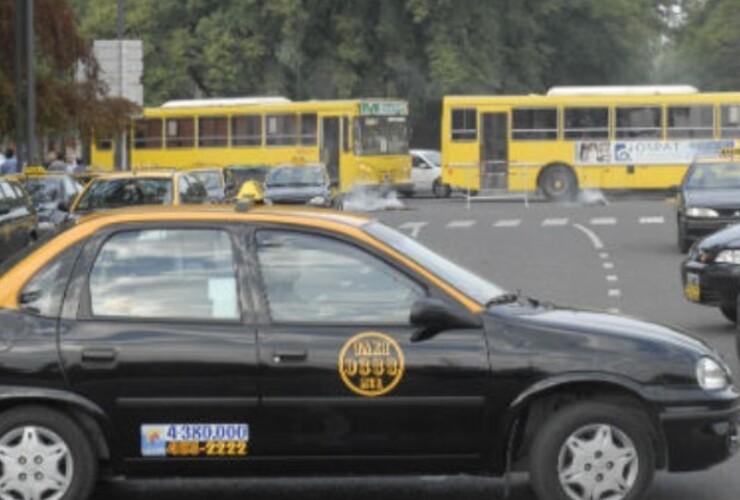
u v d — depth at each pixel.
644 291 24.12
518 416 9.04
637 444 9.17
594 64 75.38
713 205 30.28
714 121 52.34
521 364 9.01
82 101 37.78
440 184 57.59
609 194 58.09
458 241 35.94
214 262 9.28
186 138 57.50
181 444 9.05
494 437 9.05
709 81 82.25
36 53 36.62
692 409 9.14
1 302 9.20
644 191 56.50
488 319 9.12
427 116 71.19
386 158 54.75
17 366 8.99
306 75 70.06
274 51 69.56
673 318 20.38
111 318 9.16
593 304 22.28
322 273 9.24
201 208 9.56
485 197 54.66
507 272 27.83
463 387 9.00
